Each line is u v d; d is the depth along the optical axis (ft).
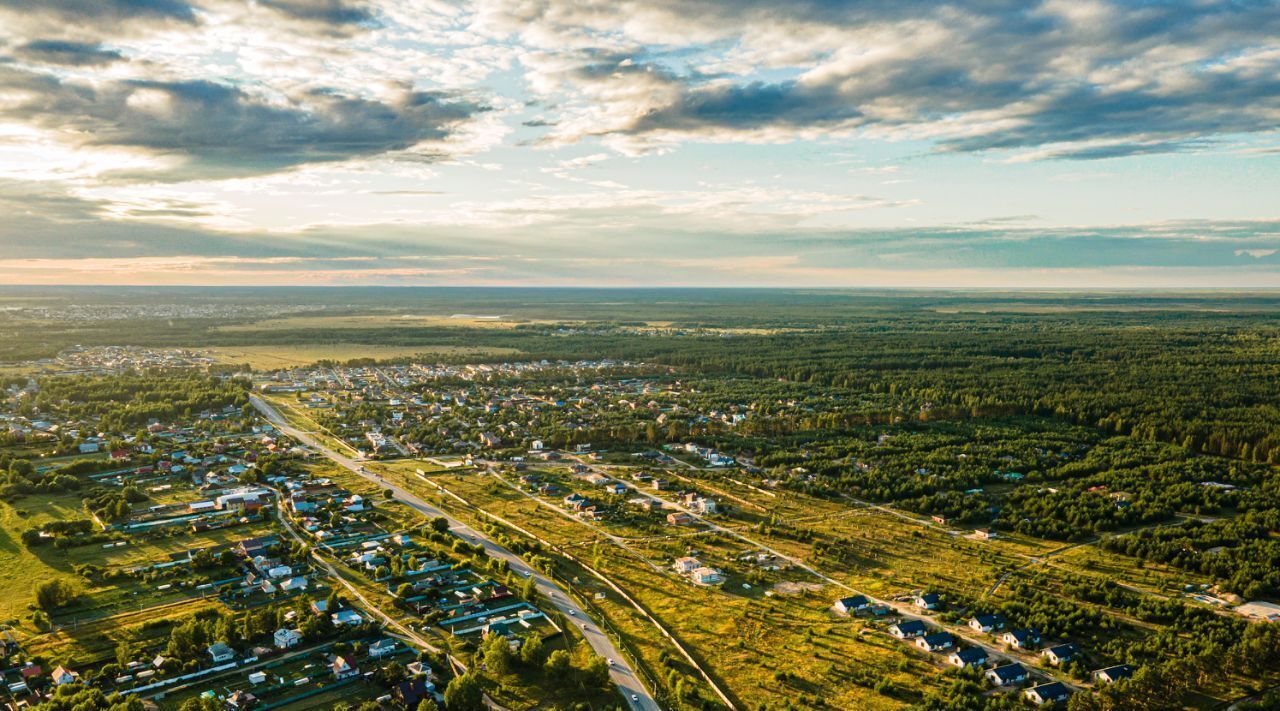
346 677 562.66
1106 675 565.53
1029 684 569.64
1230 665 576.20
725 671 588.50
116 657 583.99
